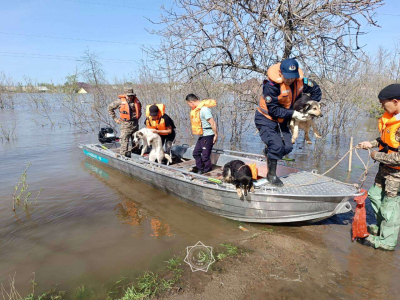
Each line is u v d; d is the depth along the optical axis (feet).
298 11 20.97
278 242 13.08
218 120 38.52
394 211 11.61
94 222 15.57
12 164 26.27
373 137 37.50
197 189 16.14
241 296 9.68
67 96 58.65
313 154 28.94
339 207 13.32
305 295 9.64
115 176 23.22
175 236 14.03
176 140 37.93
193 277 10.73
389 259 11.58
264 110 13.87
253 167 14.15
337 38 21.13
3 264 11.94
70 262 12.01
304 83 13.33
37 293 10.21
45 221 15.62
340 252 12.17
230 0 20.68
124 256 12.35
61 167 25.46
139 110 24.47
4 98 85.05
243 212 14.61
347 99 37.09
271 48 20.20
